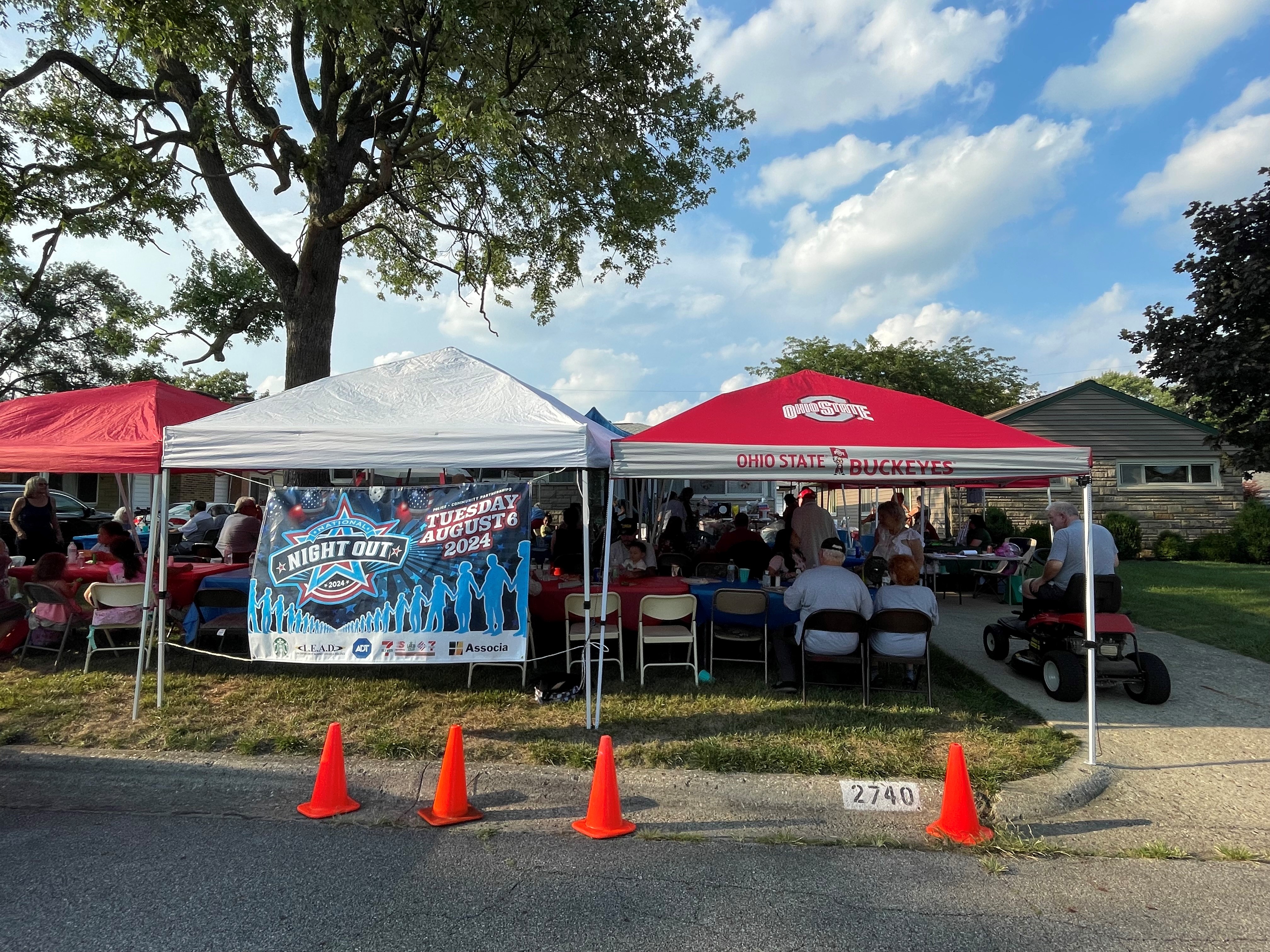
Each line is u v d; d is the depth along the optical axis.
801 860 3.70
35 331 29.45
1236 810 4.26
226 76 10.26
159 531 6.53
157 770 4.67
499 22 9.01
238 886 3.35
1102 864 3.68
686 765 4.70
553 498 21.52
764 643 6.85
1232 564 16.56
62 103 10.82
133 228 11.58
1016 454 5.27
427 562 5.48
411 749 4.91
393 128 11.71
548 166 12.26
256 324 16.52
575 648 6.55
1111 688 6.62
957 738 5.17
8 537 14.11
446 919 3.09
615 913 3.15
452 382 6.57
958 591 11.88
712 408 6.20
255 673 6.70
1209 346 11.36
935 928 3.06
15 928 2.98
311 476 10.05
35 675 6.59
